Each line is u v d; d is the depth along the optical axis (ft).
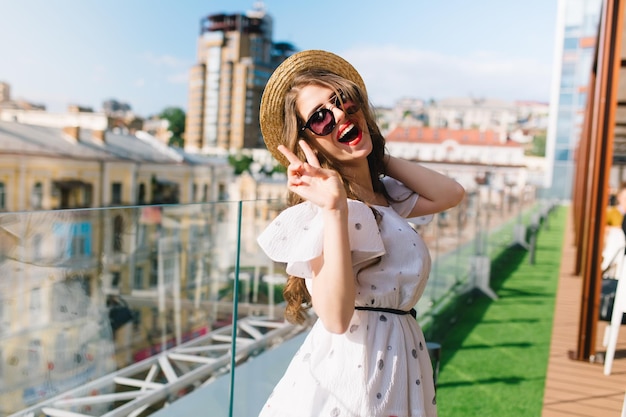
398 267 3.96
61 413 7.48
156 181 184.44
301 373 3.91
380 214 4.13
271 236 3.78
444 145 273.75
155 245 10.45
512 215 37.29
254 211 9.76
